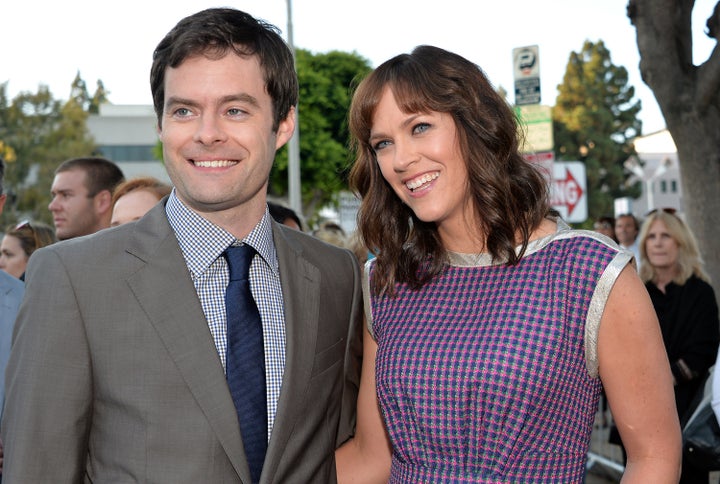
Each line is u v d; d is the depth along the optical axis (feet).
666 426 5.91
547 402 6.06
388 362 6.61
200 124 5.95
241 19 6.14
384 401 6.62
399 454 6.63
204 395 5.74
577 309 6.04
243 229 6.29
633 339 5.91
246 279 6.23
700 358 13.23
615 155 110.01
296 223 15.06
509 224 6.35
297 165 47.70
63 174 13.23
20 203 109.19
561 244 6.29
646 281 14.43
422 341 6.49
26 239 15.06
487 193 6.35
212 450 5.71
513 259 6.36
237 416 5.81
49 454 5.53
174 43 6.00
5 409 5.67
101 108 144.25
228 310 6.09
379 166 6.96
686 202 15.71
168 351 5.78
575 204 19.94
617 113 113.91
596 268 6.03
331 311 6.81
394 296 6.93
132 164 138.72
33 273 5.89
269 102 6.24
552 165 18.28
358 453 7.25
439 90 6.28
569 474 6.17
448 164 6.44
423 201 6.51
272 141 6.36
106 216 13.33
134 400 5.69
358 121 6.69
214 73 5.93
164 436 5.67
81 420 5.71
